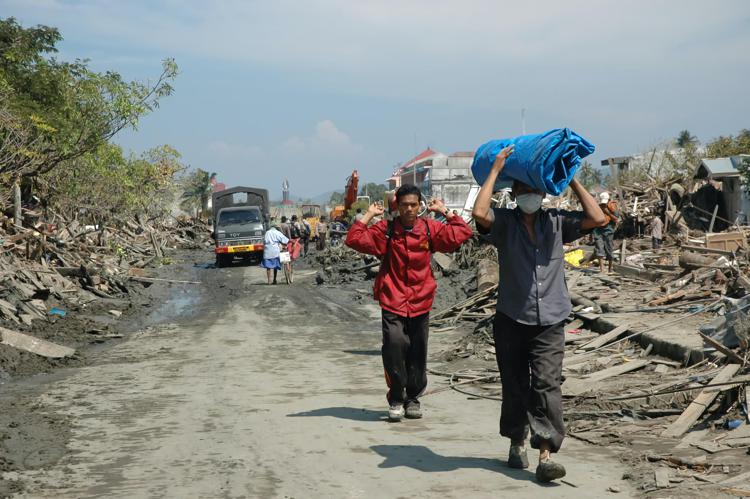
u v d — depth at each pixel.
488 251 20.17
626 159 39.75
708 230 30.94
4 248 19.39
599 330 11.46
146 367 10.49
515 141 5.01
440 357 11.13
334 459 5.61
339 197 172.75
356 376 9.63
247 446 6.04
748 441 5.47
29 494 4.87
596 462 5.41
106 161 35.62
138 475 5.28
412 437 6.31
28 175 27.84
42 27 30.81
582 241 28.12
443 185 86.12
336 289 22.14
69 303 16.69
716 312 11.11
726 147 41.06
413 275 6.79
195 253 45.44
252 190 39.09
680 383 7.28
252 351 11.92
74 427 6.84
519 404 5.14
